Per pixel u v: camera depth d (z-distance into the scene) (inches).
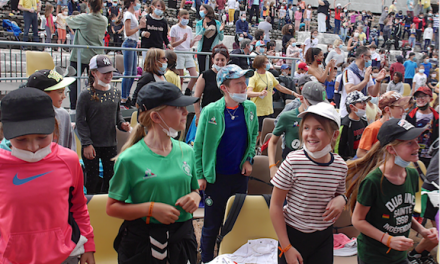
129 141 81.7
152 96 76.3
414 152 85.5
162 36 267.4
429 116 177.3
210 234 124.4
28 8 402.9
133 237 78.1
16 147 68.4
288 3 719.1
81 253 79.0
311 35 520.4
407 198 90.3
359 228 90.4
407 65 431.5
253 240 110.0
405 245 84.5
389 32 685.9
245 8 689.6
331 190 84.5
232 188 125.9
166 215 74.6
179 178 79.0
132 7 254.4
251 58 326.3
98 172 148.6
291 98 299.0
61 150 76.4
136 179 76.6
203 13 269.3
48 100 70.4
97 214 105.3
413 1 611.5
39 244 70.7
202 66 280.7
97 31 233.8
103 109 143.3
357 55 213.6
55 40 439.5
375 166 94.2
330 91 326.6
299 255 84.2
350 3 894.4
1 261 69.4
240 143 123.8
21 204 69.1
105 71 138.3
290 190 86.9
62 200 73.6
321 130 81.0
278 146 182.7
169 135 78.5
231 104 123.9
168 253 78.7
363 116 159.0
